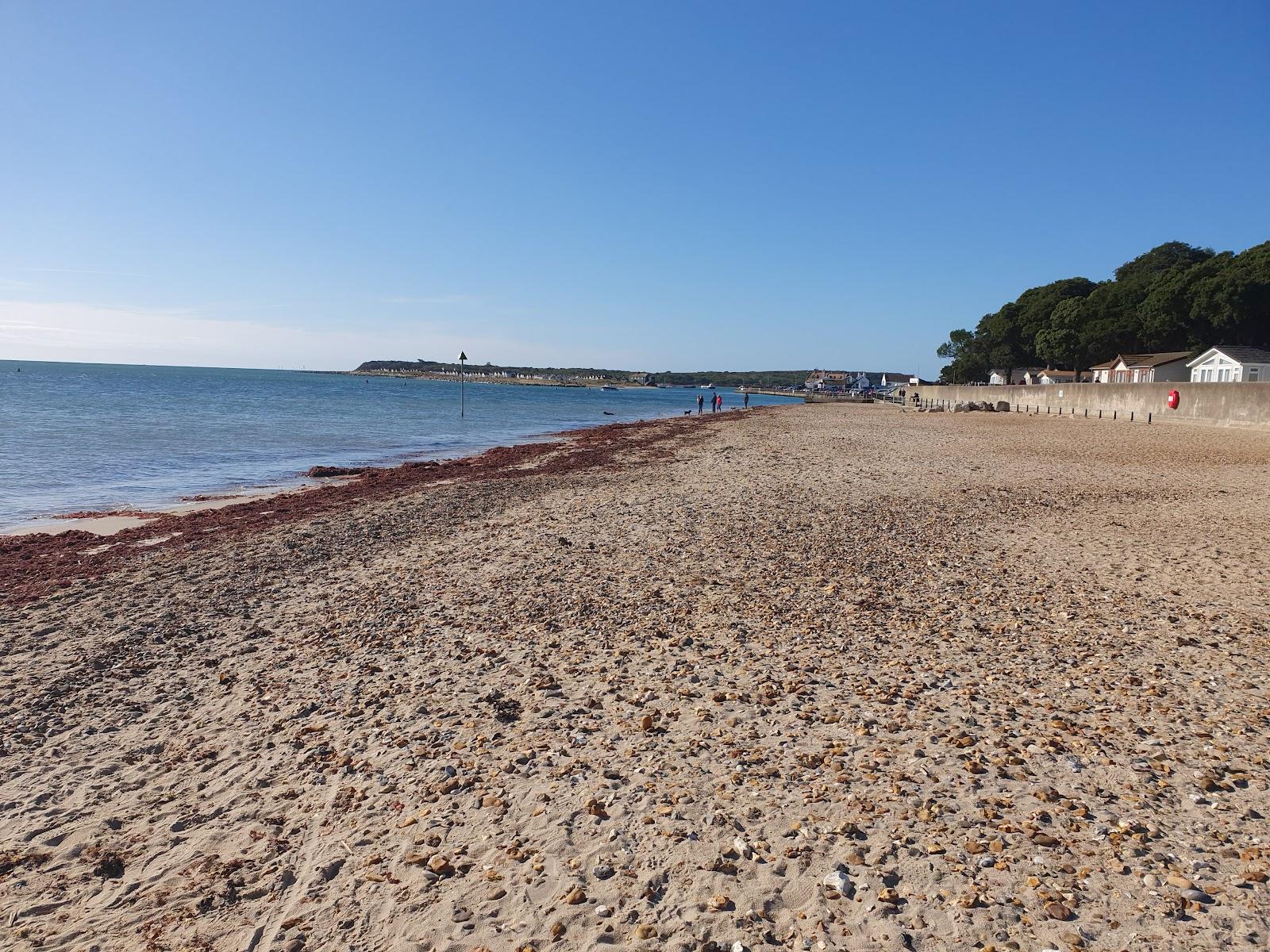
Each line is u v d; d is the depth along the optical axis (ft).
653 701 23.06
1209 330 229.66
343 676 25.84
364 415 209.67
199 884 15.35
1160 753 19.19
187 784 19.33
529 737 20.99
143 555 45.11
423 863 15.71
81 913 14.61
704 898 14.29
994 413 205.87
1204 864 14.66
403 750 20.54
